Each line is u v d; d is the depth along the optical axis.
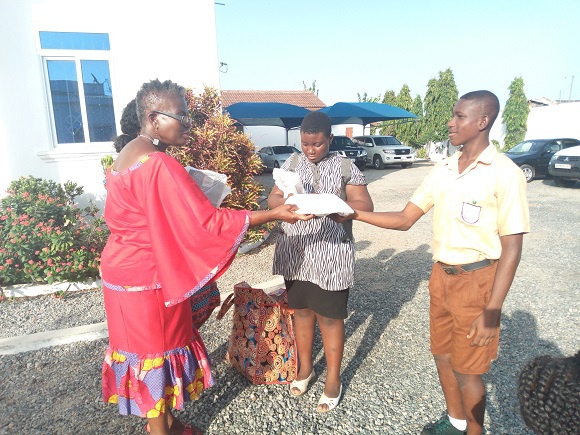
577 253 6.04
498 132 26.86
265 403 2.76
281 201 2.58
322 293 2.52
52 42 6.22
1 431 2.54
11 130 6.16
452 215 1.92
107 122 6.70
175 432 2.31
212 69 7.08
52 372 3.18
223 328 3.80
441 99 28.00
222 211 1.94
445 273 2.01
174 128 1.99
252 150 6.68
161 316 1.98
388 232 7.59
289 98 32.47
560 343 3.46
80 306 4.47
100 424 2.60
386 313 4.10
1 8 5.91
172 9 6.73
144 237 1.91
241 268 5.62
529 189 12.49
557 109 23.59
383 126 29.34
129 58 6.60
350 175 2.51
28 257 4.82
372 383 2.96
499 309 1.79
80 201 6.50
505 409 2.64
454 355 2.02
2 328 3.97
